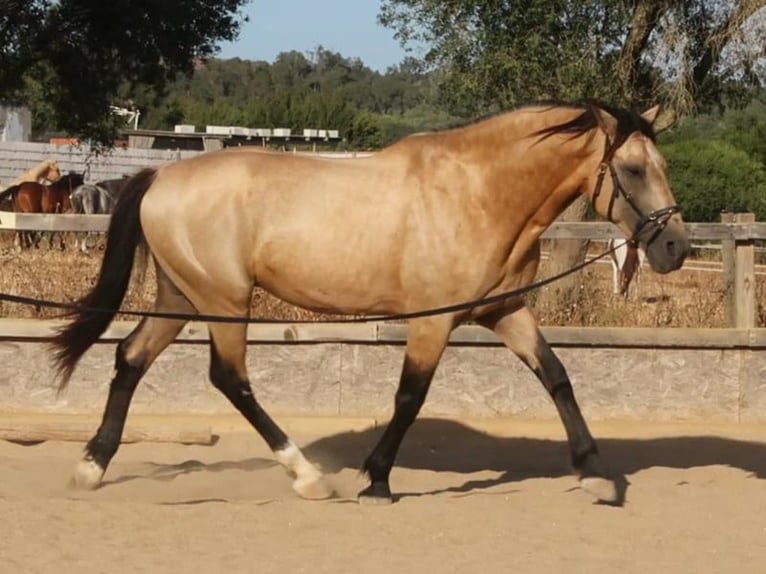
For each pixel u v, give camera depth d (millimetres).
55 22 24875
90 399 9922
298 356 10008
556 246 12609
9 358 9875
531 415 10062
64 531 6203
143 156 33938
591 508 7109
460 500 7305
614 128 6887
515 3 13195
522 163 6965
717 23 13539
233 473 8227
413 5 13773
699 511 7098
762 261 16500
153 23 25859
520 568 5680
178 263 7289
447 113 14898
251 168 7277
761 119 40094
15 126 41406
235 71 104125
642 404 10141
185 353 9961
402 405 7109
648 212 6859
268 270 7219
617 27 13453
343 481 8016
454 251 6977
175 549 5906
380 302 7184
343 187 7152
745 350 10164
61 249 11117
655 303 10859
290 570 5566
